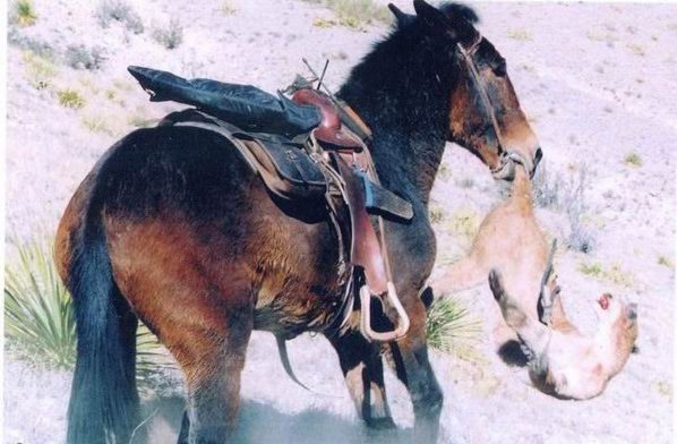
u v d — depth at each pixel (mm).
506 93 4828
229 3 10680
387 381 6047
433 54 4734
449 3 4902
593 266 8117
